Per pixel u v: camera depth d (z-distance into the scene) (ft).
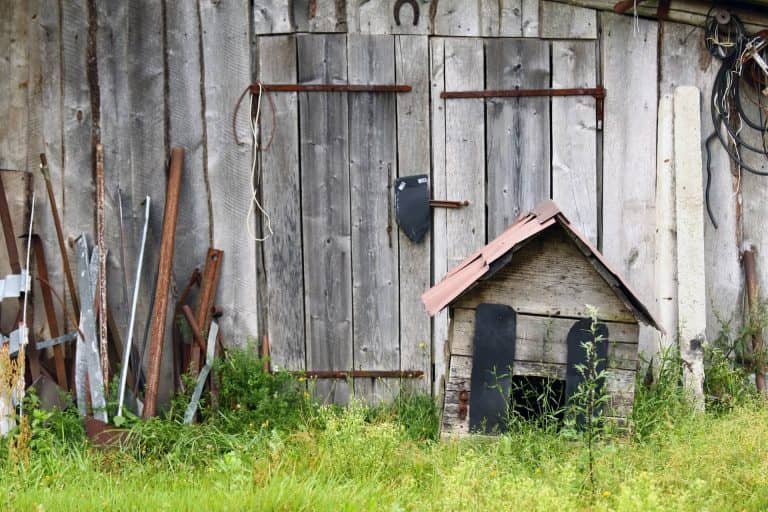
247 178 37.81
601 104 37.60
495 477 26.84
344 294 38.01
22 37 37.68
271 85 37.52
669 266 37.04
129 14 37.70
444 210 37.81
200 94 37.76
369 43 37.50
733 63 37.29
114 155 37.93
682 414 33.40
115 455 31.71
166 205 37.19
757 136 37.93
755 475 26.76
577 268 30.91
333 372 38.06
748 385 36.55
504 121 37.60
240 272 37.99
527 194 37.78
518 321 31.14
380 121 37.58
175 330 37.83
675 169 36.99
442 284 33.65
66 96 37.83
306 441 31.27
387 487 27.63
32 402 34.40
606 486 26.68
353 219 37.86
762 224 38.04
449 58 37.50
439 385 37.19
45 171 37.70
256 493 26.32
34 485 28.45
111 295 38.11
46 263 38.06
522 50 37.50
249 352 37.35
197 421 36.14
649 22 37.47
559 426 31.86
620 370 30.99
